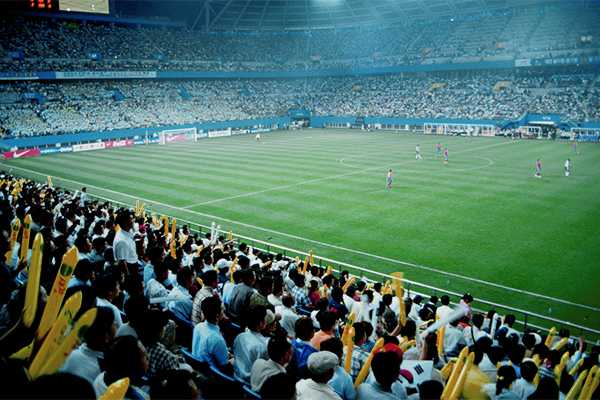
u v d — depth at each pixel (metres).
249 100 111.00
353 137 88.69
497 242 27.62
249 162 58.34
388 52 114.69
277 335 8.55
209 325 8.23
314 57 120.75
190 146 77.88
